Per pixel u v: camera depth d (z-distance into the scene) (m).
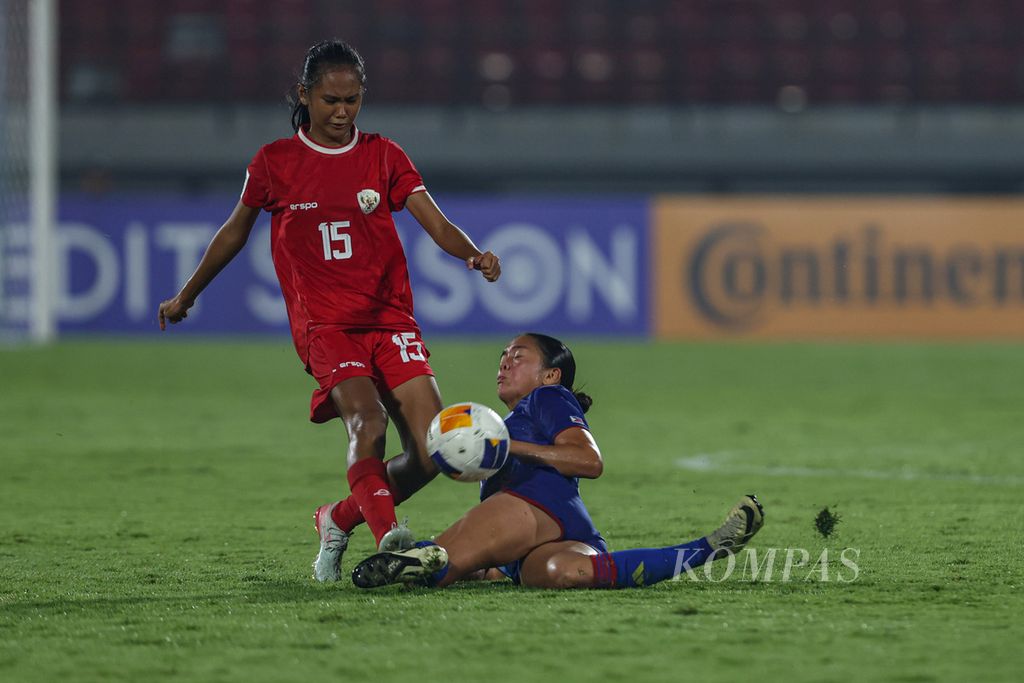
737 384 49.53
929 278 68.12
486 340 66.69
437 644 12.14
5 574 16.39
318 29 83.81
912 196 80.44
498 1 84.88
